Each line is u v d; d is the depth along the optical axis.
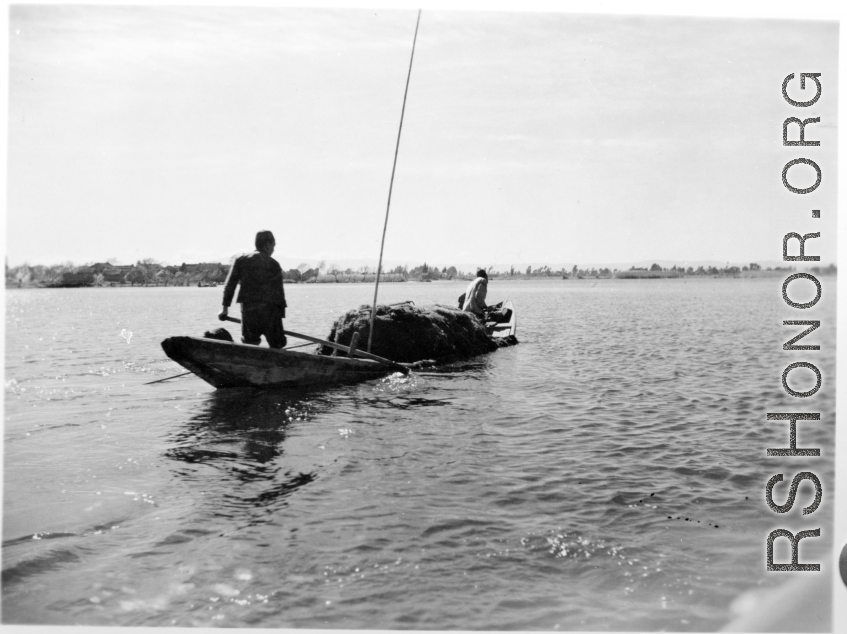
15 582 3.20
